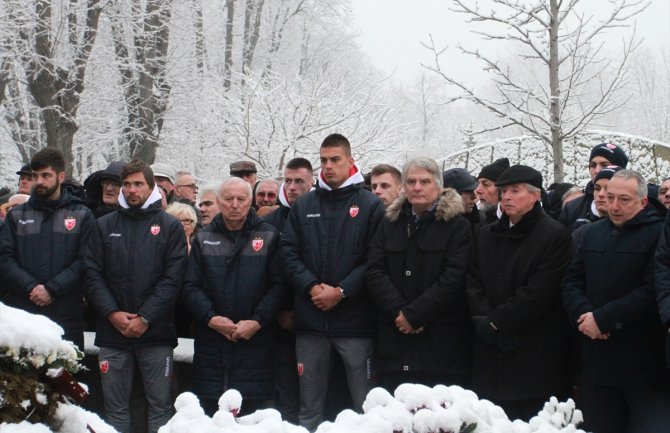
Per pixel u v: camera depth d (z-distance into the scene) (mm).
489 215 6199
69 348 2762
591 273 4918
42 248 6117
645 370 4750
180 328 6609
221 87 21172
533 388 5051
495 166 6195
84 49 16828
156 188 6062
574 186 7902
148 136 18156
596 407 4895
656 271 4641
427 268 5402
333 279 5617
